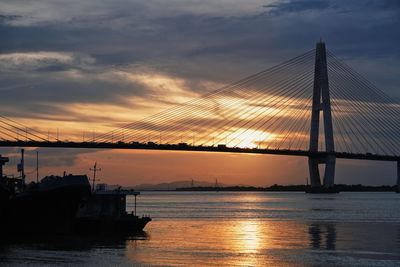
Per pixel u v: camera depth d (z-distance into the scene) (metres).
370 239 79.56
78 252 61.69
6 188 69.75
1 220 70.25
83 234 78.25
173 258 59.97
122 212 85.25
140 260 58.16
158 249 65.94
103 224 80.00
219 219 122.38
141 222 81.81
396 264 57.78
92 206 84.12
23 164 77.75
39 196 69.88
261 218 126.31
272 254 63.81
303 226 102.44
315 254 64.00
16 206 69.81
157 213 148.75
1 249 62.47
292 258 61.09
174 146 185.88
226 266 56.16
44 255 59.38
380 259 60.69
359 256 62.69
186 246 69.44
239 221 116.00
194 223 109.06
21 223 70.75
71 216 72.62
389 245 72.25
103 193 84.75
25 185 76.50
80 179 71.94
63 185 70.62
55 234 72.38
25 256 58.62
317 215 137.00
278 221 116.19
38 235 71.50
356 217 127.94
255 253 64.44
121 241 72.19
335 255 63.41
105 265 54.97
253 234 86.56
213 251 65.38
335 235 85.19
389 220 117.38
